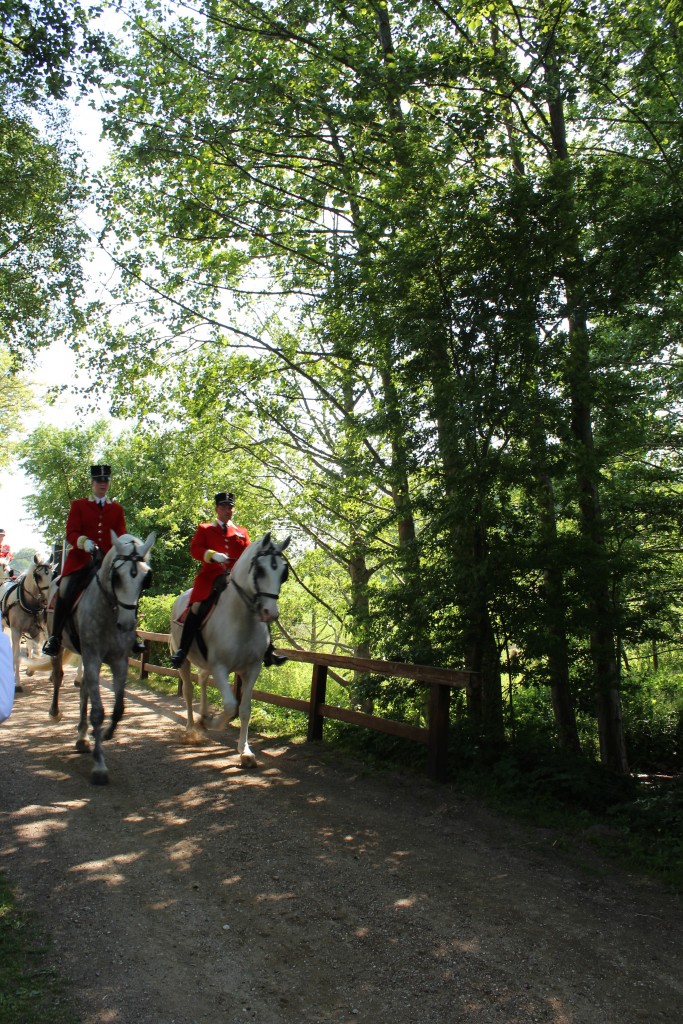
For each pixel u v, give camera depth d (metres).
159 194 13.81
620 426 9.12
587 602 8.48
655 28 9.77
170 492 16.78
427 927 4.49
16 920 4.38
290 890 5.01
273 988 3.80
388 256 8.86
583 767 7.54
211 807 6.81
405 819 6.63
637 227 8.13
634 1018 3.58
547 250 8.19
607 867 5.61
